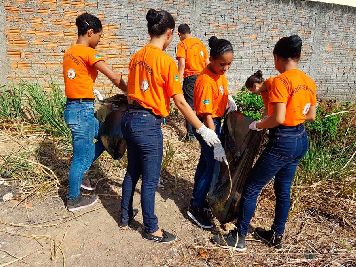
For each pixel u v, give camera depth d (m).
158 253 3.58
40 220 3.93
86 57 3.63
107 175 4.79
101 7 7.00
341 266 3.50
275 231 3.68
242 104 6.27
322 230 4.04
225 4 7.79
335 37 8.83
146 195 3.53
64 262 3.39
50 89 6.93
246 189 3.49
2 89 6.56
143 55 3.26
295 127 3.22
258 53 8.34
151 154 3.37
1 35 6.67
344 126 6.19
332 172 4.85
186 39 5.78
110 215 4.07
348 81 9.26
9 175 4.56
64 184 4.54
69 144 5.26
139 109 3.29
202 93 3.57
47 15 6.79
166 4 7.37
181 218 4.12
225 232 3.93
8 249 3.52
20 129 5.67
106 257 3.49
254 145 3.41
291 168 3.42
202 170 3.94
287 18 8.33
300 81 3.12
